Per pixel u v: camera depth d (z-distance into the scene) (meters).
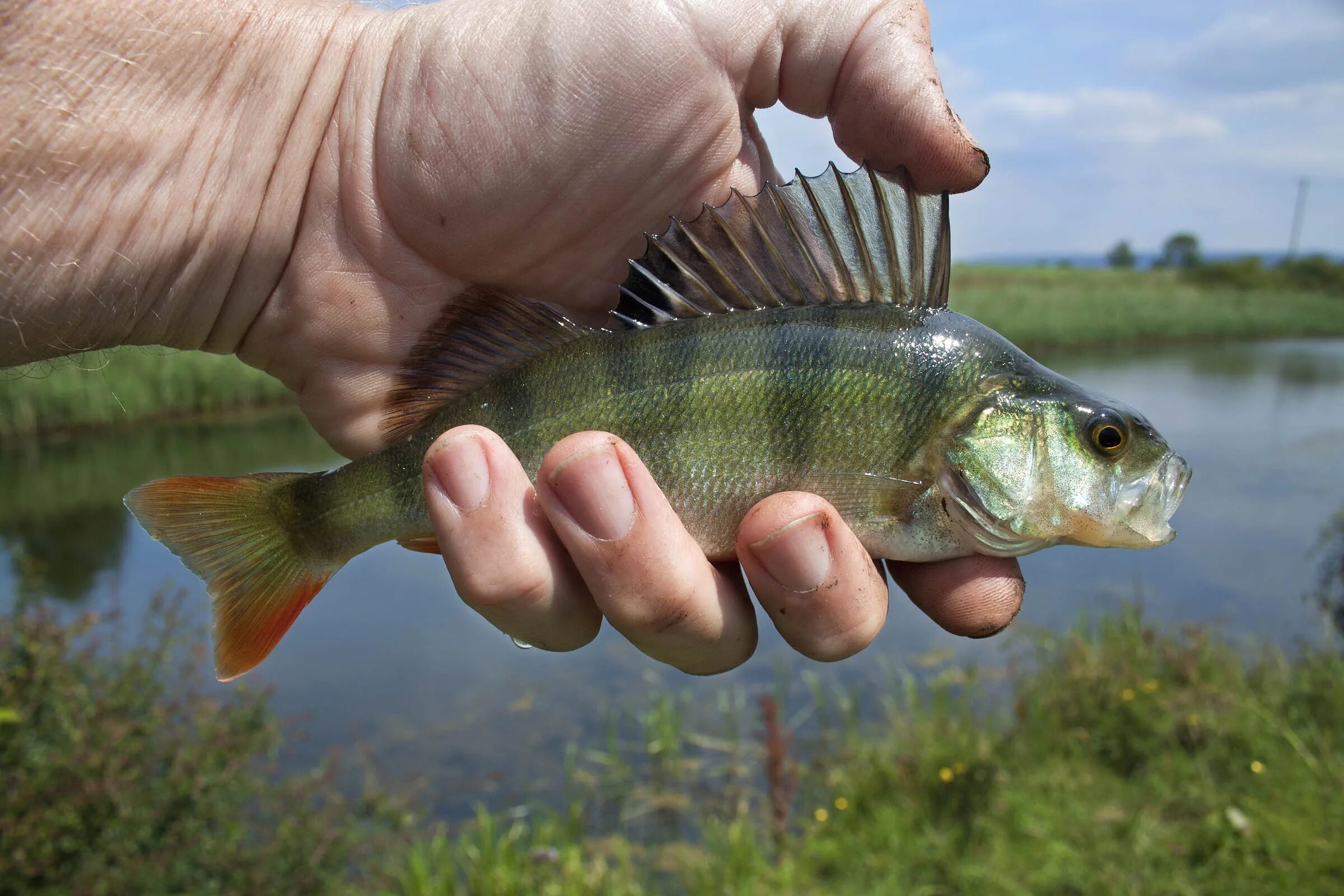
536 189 0.17
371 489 0.16
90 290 0.16
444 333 0.17
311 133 0.17
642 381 0.16
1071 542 0.16
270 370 0.19
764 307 0.16
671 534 0.14
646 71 0.17
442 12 0.17
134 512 0.16
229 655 0.16
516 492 0.15
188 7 0.16
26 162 0.15
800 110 0.18
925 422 0.16
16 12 0.14
